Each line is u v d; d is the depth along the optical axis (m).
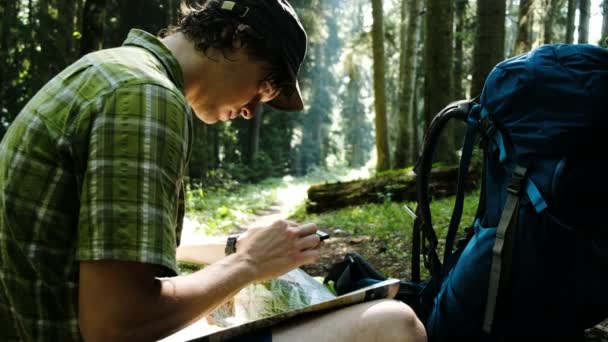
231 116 1.65
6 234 1.31
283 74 1.59
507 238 2.07
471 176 9.68
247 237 1.51
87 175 1.22
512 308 2.12
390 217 8.20
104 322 1.20
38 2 15.07
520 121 2.12
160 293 1.28
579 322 2.17
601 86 2.01
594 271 2.04
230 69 1.52
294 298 2.07
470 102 2.49
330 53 45.56
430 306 2.51
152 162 1.23
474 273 2.19
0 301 1.39
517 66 2.19
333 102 50.06
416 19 18.03
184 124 1.32
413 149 21.97
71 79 1.34
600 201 2.01
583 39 18.88
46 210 1.28
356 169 45.25
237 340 1.58
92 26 7.92
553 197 2.00
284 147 40.59
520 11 14.01
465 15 22.05
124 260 1.19
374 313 1.60
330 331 1.60
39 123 1.30
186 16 1.55
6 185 1.30
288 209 16.67
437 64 11.27
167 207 1.26
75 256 1.29
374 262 5.20
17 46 14.48
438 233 6.11
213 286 1.36
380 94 17.33
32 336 1.35
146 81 1.29
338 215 9.59
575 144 2.00
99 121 1.23
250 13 1.48
